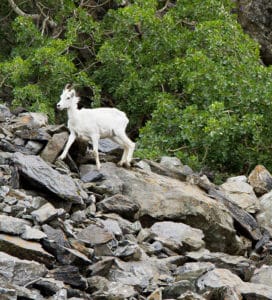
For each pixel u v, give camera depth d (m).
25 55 76.81
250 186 50.53
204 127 63.25
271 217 48.69
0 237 31.88
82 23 76.38
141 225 42.69
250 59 69.88
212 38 69.88
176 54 74.81
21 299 28.83
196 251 40.25
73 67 72.19
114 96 75.69
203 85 66.88
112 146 47.19
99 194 42.50
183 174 48.34
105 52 73.25
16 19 75.31
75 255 33.00
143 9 73.06
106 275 33.97
